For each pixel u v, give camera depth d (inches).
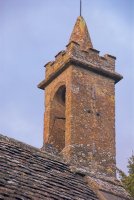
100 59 973.8
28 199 487.5
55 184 561.3
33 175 553.0
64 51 974.4
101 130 927.7
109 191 606.5
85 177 620.7
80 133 901.2
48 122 946.1
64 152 879.7
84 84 943.7
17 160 567.5
